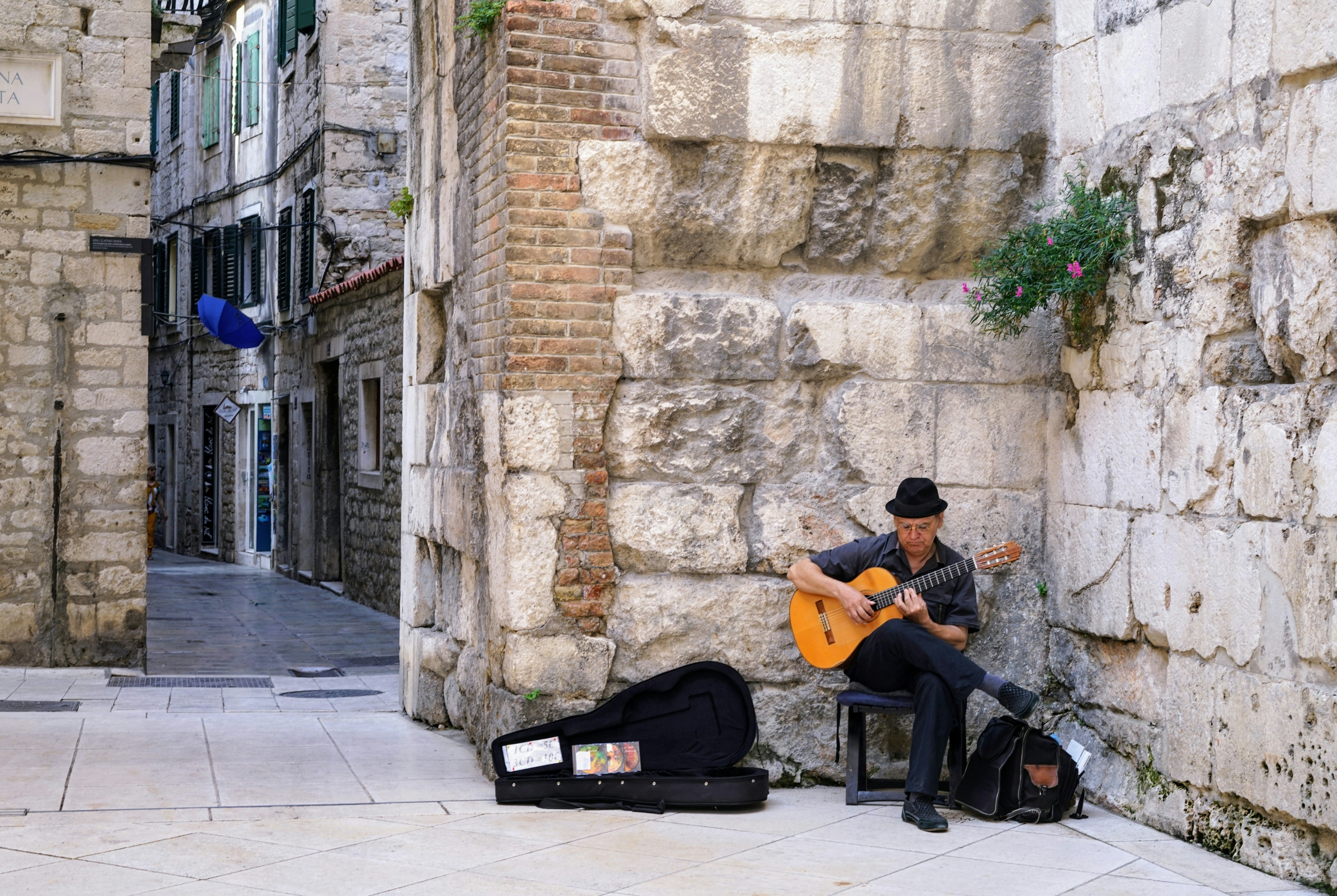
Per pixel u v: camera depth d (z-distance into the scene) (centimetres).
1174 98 558
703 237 638
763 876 472
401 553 877
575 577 617
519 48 615
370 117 1877
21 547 1041
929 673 567
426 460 816
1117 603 589
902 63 642
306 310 1977
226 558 2452
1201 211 537
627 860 493
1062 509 640
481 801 592
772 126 629
